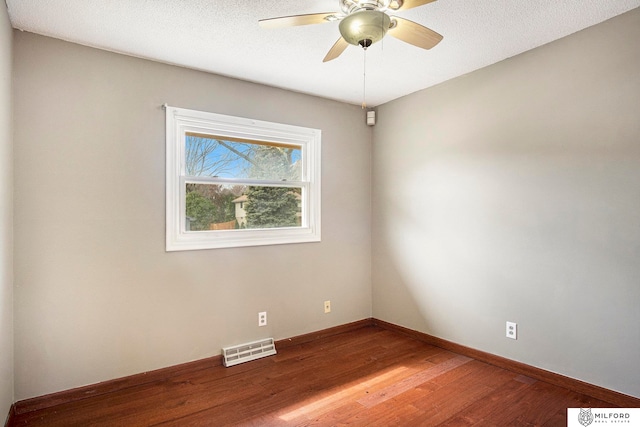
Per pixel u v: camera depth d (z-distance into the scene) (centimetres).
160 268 266
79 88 238
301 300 340
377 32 164
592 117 228
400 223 361
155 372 261
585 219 232
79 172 237
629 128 213
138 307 257
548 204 250
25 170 221
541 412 214
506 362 274
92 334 241
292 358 302
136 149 257
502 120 276
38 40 226
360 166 385
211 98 290
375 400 231
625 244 216
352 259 378
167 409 222
